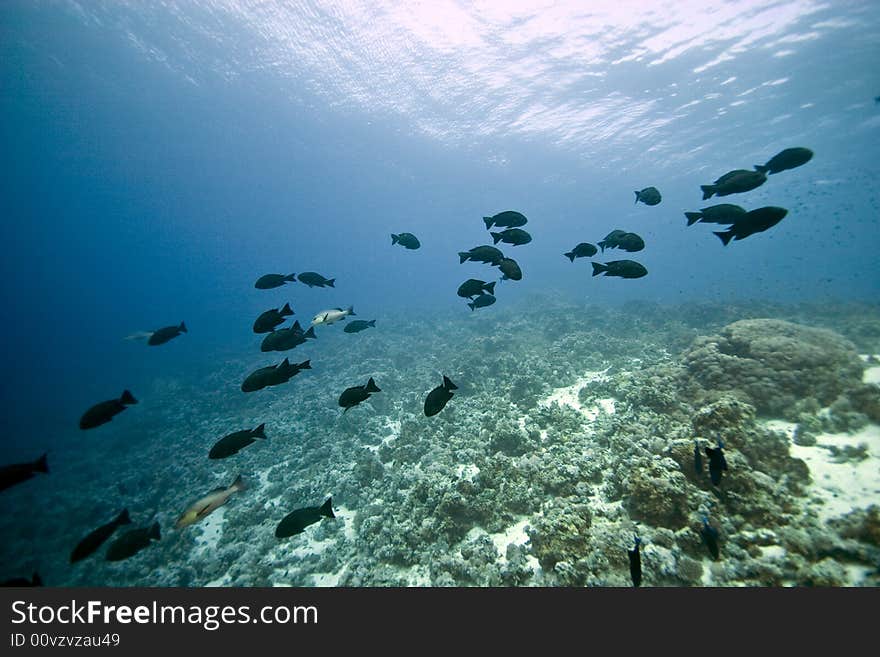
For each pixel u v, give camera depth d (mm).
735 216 4742
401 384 16297
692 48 19844
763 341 8938
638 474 5742
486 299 7594
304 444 12852
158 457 15438
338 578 6996
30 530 12195
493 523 6613
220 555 8430
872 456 6066
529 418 10008
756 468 5922
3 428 27531
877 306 20109
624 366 12969
